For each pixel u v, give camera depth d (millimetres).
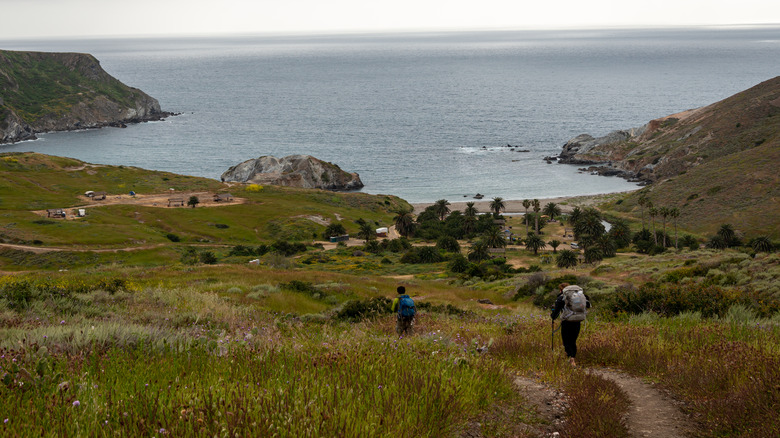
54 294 14320
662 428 5605
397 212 151250
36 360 4969
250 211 129500
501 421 5223
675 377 7309
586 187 180250
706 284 22281
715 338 9938
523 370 8102
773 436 4738
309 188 174250
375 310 17984
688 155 181250
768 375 6031
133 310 13492
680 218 124438
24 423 3414
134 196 138250
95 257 87250
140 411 3818
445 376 5629
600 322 14570
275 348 7082
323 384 4828
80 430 3404
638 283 29406
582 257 96938
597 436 5031
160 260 88188
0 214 108562
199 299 18422
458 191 181875
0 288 13914
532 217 135125
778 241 98375
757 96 197750
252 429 3578
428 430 4363
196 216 121562
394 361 6227
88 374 4879
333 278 37531
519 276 48688
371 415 4164
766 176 125562
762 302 14867
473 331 12148
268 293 24109
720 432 5324
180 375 5113
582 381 6859
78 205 123562
